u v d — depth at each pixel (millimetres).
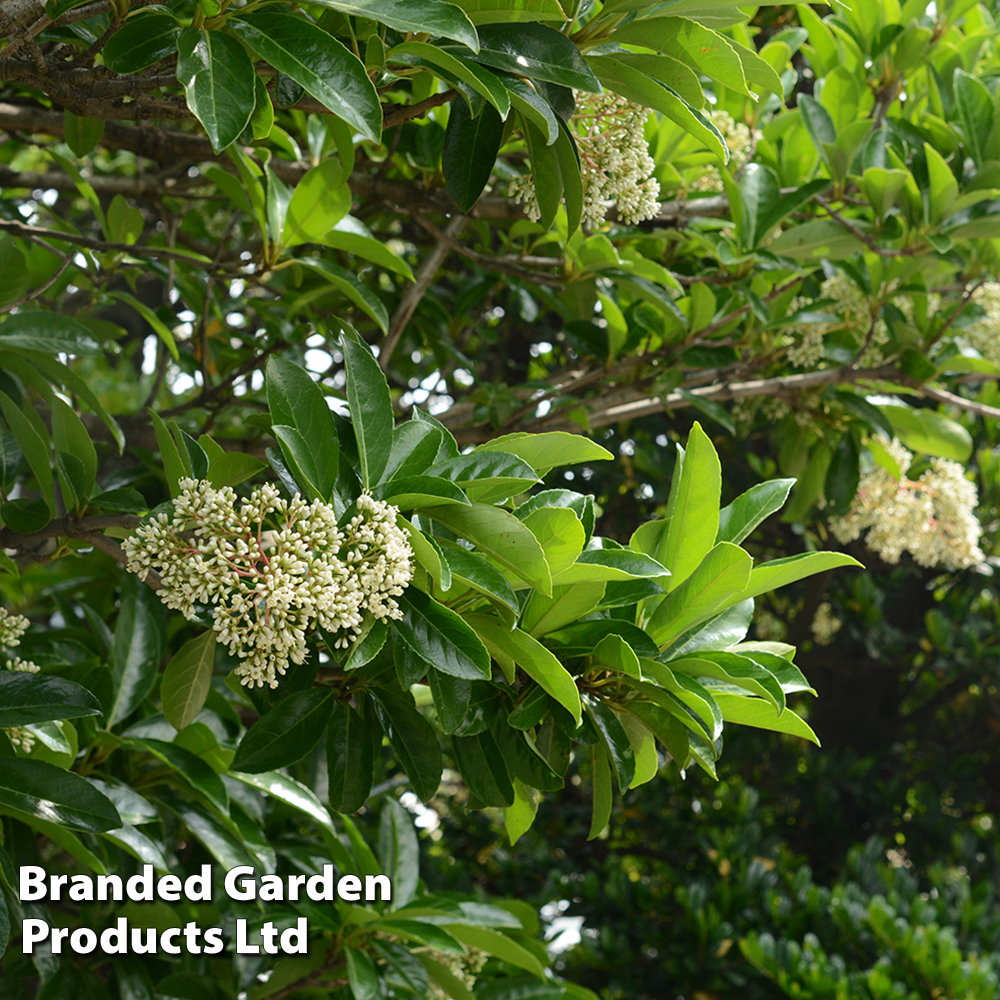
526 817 1869
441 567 1327
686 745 1616
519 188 1979
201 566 1300
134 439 3773
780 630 8234
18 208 3363
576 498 1664
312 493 1420
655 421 6484
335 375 4430
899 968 4891
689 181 3506
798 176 3635
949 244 3201
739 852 6441
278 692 1671
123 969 2543
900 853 7926
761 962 5121
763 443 6863
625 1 1641
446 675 1479
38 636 2688
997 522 5426
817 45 3783
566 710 1593
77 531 1749
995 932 5469
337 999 2711
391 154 3031
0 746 1858
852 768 7473
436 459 1563
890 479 3965
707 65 1750
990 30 3754
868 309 3639
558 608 1550
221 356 4219
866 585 7090
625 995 6008
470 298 4039
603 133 1945
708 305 3330
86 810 1689
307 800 2469
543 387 3477
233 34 1413
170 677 1665
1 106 2641
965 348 3936
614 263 2957
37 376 2299
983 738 8328
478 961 2908
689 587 1597
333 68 1397
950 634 7004
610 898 6414
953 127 3527
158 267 3340
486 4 1610
